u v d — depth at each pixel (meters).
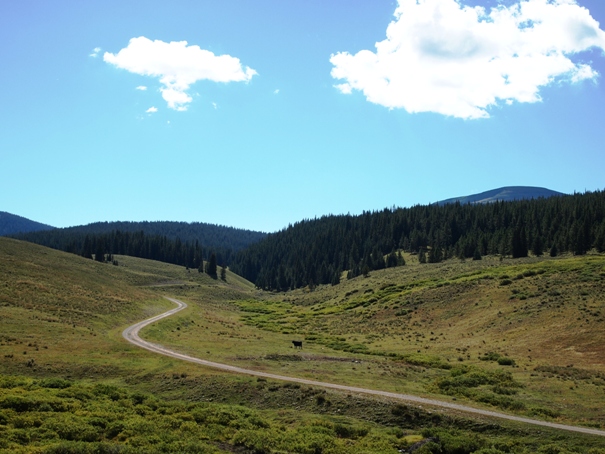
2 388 32.88
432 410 33.53
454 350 61.69
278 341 71.56
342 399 35.97
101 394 34.38
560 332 59.47
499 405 35.69
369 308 102.75
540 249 136.25
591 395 38.25
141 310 92.88
